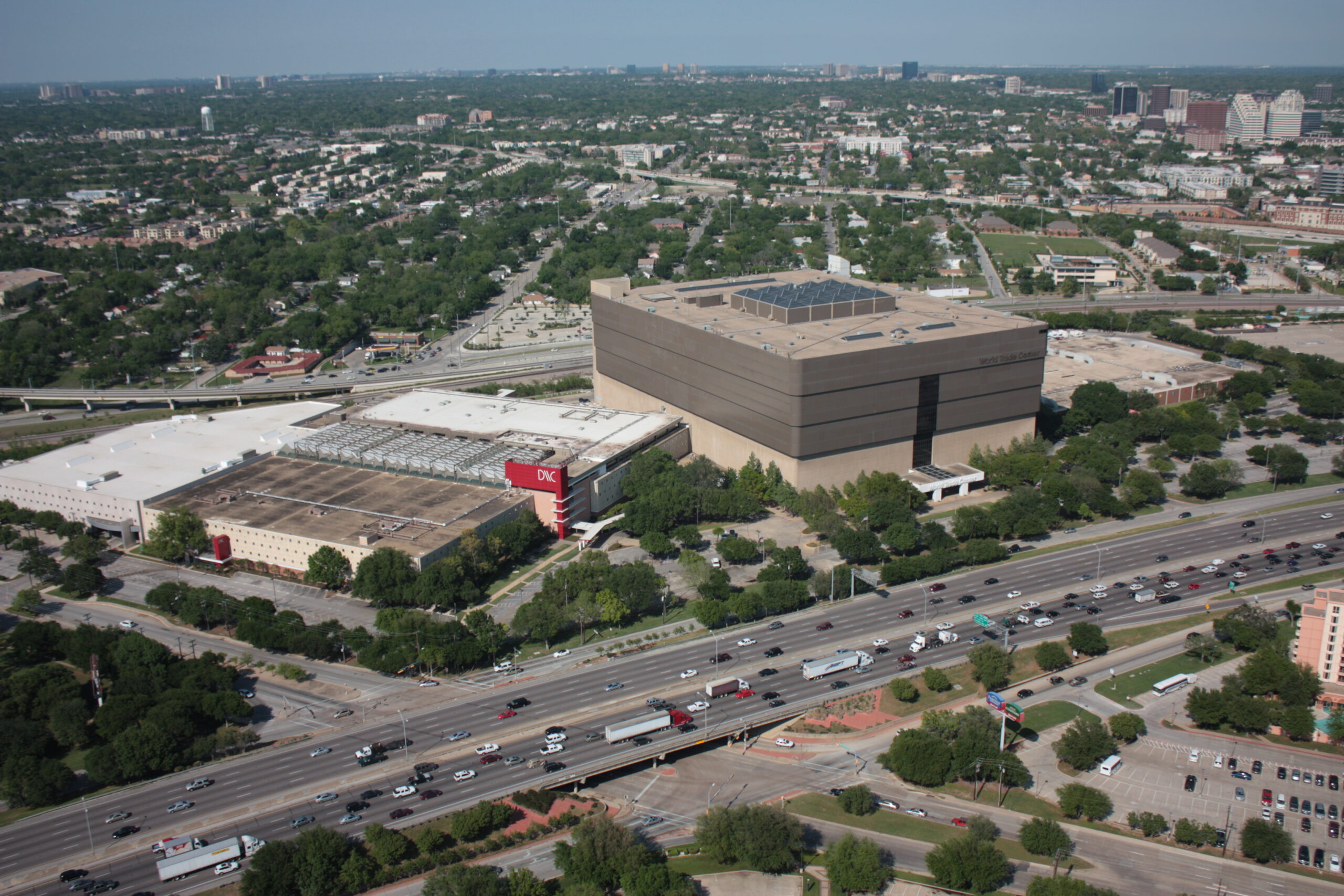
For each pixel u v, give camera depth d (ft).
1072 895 631.15
